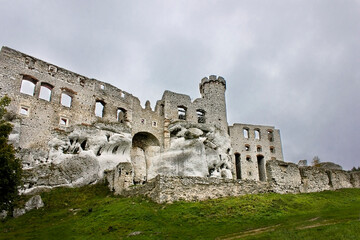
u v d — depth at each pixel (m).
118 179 36.06
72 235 22.44
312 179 39.59
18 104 40.34
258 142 69.62
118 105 52.09
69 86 46.94
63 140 41.81
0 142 24.58
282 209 28.39
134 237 20.75
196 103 62.53
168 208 27.00
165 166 52.75
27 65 43.31
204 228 22.88
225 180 33.16
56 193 34.84
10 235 23.02
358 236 17.27
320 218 24.33
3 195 23.55
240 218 25.17
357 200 34.94
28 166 37.22
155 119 56.78
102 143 44.84
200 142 54.69
